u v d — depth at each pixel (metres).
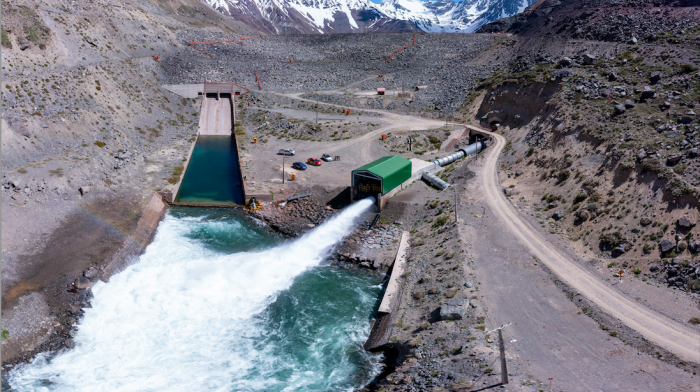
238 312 51.59
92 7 142.62
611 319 43.06
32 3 116.38
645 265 50.28
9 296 47.75
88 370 42.31
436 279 52.78
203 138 110.25
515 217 64.75
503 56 145.50
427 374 38.28
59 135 78.31
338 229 70.50
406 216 72.44
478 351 39.44
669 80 78.69
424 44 180.88
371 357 44.53
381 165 77.75
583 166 68.12
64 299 50.00
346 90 142.75
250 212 75.81
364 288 57.00
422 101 130.25
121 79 111.19
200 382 41.28
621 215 56.91
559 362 37.97
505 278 51.00
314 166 90.88
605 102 77.75
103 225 63.16
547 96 93.06
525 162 81.25
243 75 148.62
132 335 47.12
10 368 41.56
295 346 46.44
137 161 85.38
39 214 59.81
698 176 53.56
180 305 52.09
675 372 35.75
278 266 61.22
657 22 112.69
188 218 73.38
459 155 94.06
